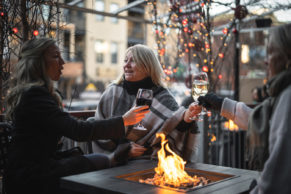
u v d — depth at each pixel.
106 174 1.63
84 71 17.92
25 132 1.72
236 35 4.33
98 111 2.58
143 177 1.70
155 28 4.10
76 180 1.50
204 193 1.32
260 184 1.23
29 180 1.66
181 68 4.80
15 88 1.79
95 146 2.46
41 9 2.61
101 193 1.38
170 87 4.40
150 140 2.36
